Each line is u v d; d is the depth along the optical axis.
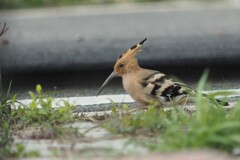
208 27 29.88
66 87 16.58
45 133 10.76
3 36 28.50
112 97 14.77
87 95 15.27
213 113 10.10
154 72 12.58
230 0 42.22
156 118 10.62
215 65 19.47
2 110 12.36
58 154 9.37
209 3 41.69
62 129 10.89
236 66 19.20
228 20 32.59
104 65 20.08
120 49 23.62
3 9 39.78
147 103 12.57
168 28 30.00
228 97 14.31
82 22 33.81
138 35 27.80
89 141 10.18
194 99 12.05
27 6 40.62
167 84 12.23
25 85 17.11
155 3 42.38
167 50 22.84
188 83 16.78
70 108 12.46
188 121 10.46
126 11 38.50
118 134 10.47
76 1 42.06
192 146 9.16
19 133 11.17
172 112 10.83
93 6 41.53
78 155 9.28
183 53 22.00
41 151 9.67
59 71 19.22
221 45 23.66
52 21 34.56
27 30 30.78
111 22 33.34
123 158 8.91
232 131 9.38
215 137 9.12
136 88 12.45
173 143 9.19
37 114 11.96
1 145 10.05
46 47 24.77
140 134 10.38
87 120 12.09
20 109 12.27
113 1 42.62
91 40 26.58
